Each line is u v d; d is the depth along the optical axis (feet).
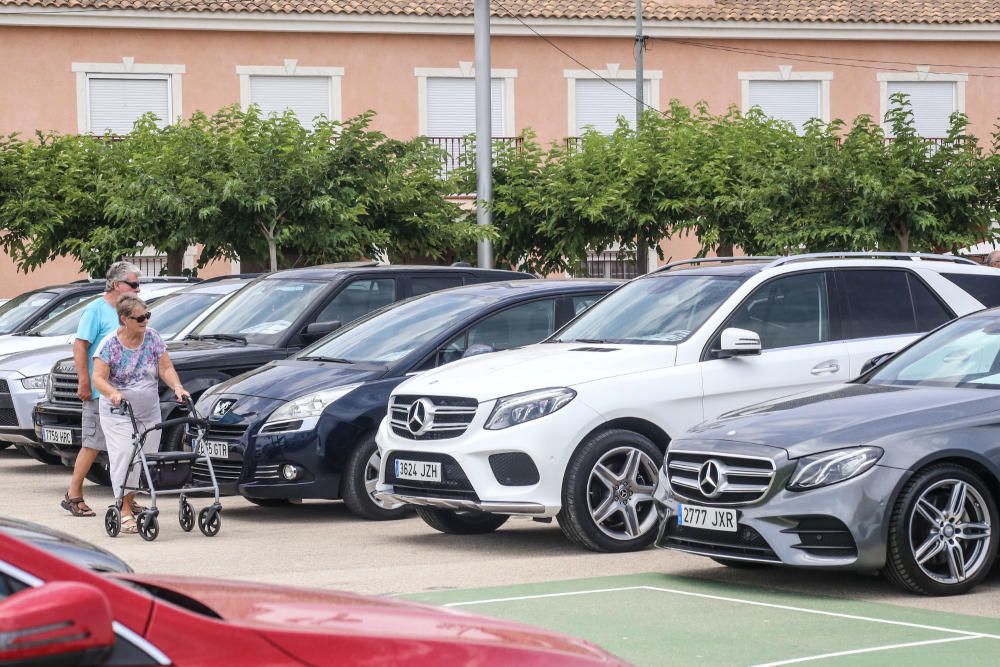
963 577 32.78
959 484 32.71
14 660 10.59
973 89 154.71
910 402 33.78
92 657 11.03
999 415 33.19
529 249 111.24
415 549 41.52
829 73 152.15
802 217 96.63
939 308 44.62
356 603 15.20
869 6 153.48
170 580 15.25
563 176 108.06
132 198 93.71
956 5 155.12
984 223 96.17
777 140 107.45
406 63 143.02
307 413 46.50
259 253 94.07
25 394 63.31
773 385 41.32
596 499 39.63
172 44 137.69
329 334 52.60
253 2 138.41
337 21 139.95
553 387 39.24
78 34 135.54
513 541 42.86
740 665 26.11
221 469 47.91
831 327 42.86
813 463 32.24
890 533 31.99
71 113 135.44
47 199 101.81
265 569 38.11
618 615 30.94
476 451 39.04
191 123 100.48
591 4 147.74
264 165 91.40
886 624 29.66
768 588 34.17
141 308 45.11
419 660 13.08
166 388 53.42
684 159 107.86
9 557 11.73
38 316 77.46
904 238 96.12
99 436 48.85
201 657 12.02
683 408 40.11
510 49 145.89
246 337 56.29
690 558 38.99
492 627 14.82
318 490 46.55
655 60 148.87
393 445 41.55
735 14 148.97
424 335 48.83
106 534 45.27
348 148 93.91
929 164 95.40
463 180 109.60
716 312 41.81
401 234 98.27
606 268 141.18
